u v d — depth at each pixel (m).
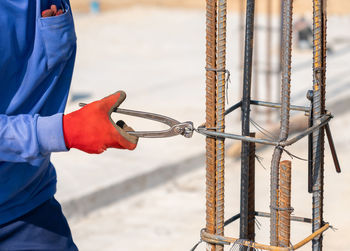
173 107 11.69
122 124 2.04
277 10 25.70
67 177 7.79
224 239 2.11
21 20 2.23
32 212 2.50
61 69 2.35
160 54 17.78
